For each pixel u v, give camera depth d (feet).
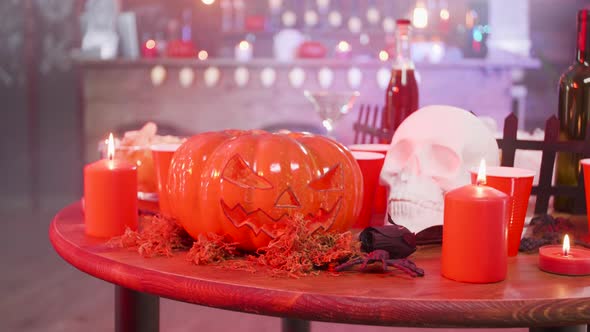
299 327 4.69
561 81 3.83
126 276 2.53
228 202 2.65
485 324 2.13
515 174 2.77
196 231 2.81
